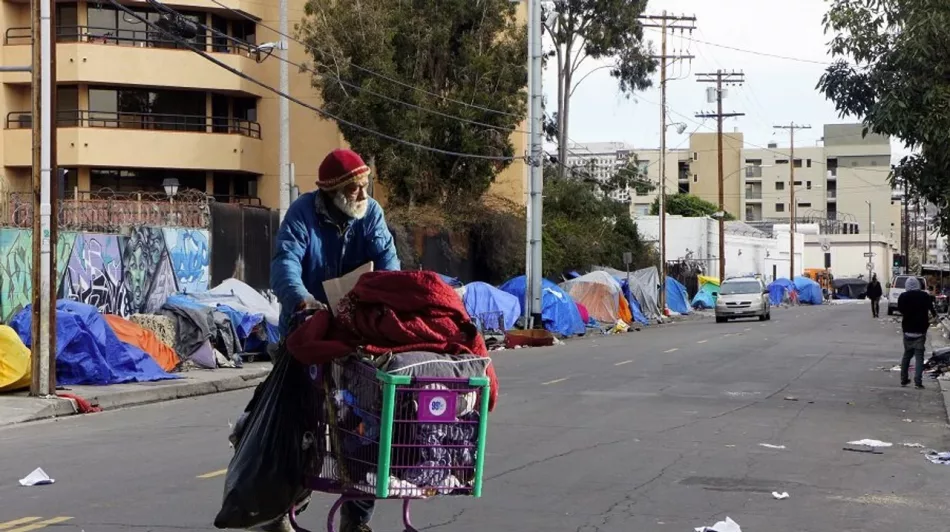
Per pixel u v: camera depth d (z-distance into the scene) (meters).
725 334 35.25
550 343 31.62
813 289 81.31
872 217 135.12
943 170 15.89
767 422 13.62
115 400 16.48
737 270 84.38
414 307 4.77
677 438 12.12
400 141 32.66
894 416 14.45
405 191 38.88
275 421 5.11
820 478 9.71
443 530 7.52
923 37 15.09
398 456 4.63
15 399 15.55
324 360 4.80
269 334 23.30
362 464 4.77
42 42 15.77
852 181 135.00
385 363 4.61
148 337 19.95
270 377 5.24
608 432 12.57
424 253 36.81
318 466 5.07
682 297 56.41
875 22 16.05
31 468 10.19
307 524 7.58
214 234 26.89
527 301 34.00
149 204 25.64
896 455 11.08
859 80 16.36
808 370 21.47
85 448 11.58
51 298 15.88
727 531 7.41
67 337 17.78
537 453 10.98
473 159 38.94
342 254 5.51
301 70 36.22
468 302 33.28
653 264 57.97
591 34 56.12
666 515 8.06
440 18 38.56
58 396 15.84
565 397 16.44
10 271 20.28
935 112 15.21
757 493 8.96
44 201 15.85
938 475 9.91
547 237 44.88
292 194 24.52
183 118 39.78
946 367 20.75
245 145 40.06
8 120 38.22
